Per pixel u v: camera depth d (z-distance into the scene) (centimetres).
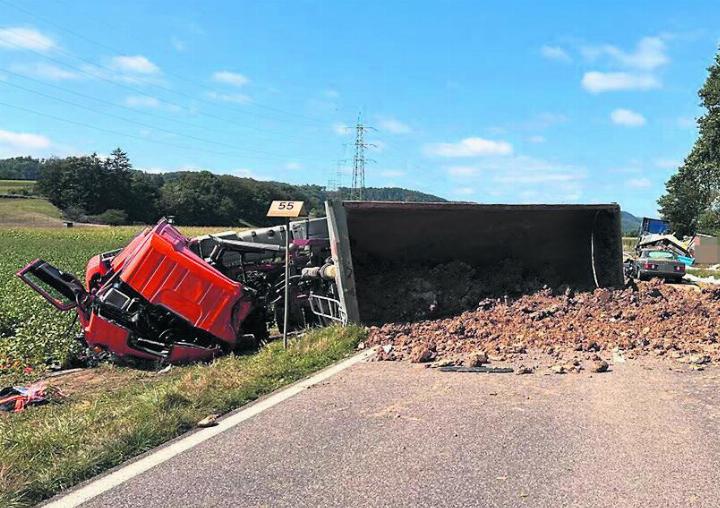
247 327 1072
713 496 382
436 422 543
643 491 391
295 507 380
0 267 2084
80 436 504
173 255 916
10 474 421
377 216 1134
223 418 571
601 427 519
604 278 1279
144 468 449
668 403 586
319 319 1129
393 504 380
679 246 3192
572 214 1275
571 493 390
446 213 1180
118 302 904
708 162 5062
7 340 979
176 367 887
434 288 1167
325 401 620
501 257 1282
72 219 9556
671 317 983
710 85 4812
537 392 637
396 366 779
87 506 387
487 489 399
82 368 923
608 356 804
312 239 1186
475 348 862
